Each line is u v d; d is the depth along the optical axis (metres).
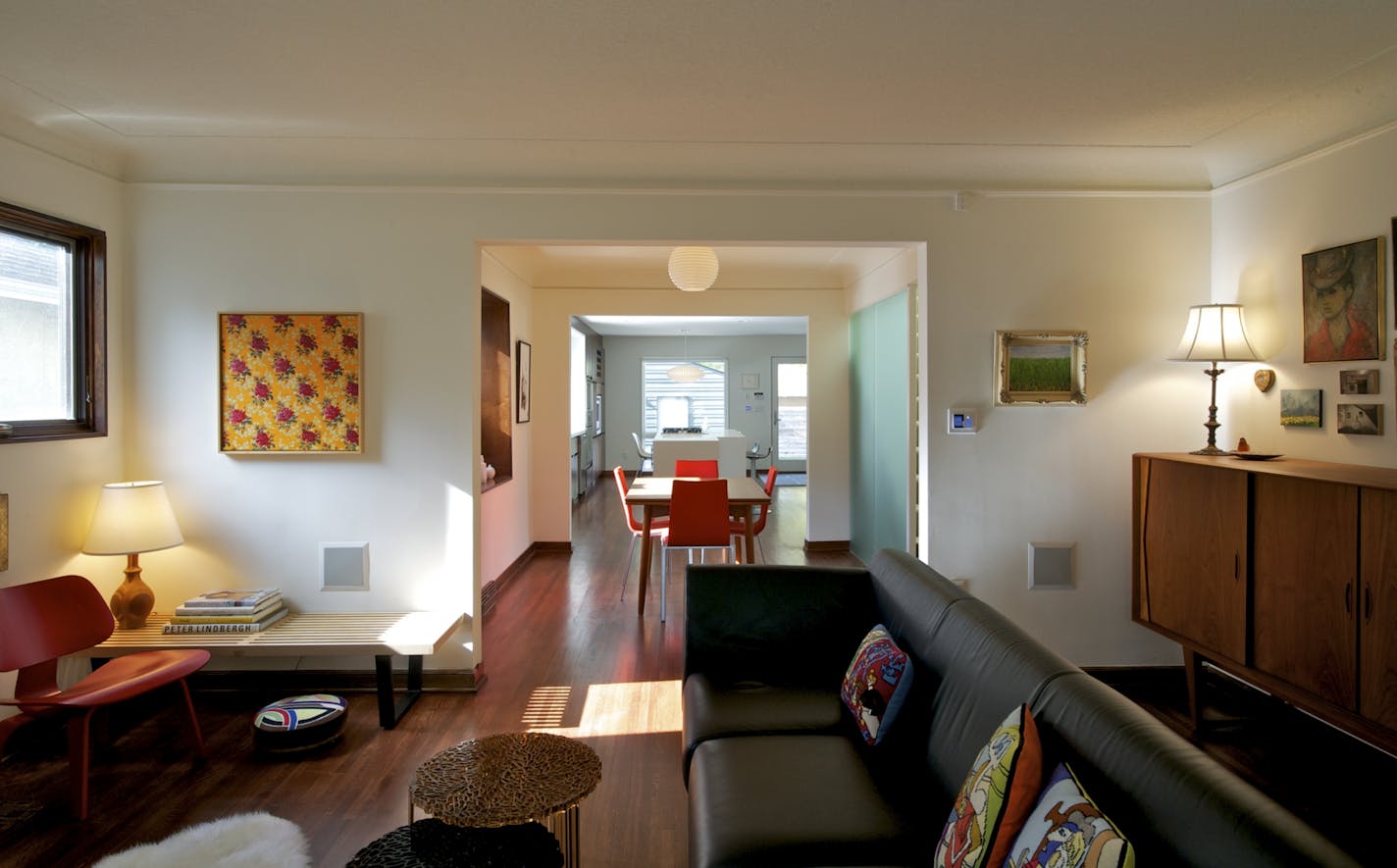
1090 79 2.75
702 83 2.77
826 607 2.95
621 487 5.59
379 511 3.68
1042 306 3.77
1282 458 3.18
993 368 3.77
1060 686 1.62
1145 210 3.77
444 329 3.67
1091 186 3.75
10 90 2.80
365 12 2.23
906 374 5.11
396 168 3.62
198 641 3.26
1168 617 3.35
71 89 2.79
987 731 1.77
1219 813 1.11
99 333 3.44
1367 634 2.38
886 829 1.77
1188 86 2.81
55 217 3.18
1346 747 2.99
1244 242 3.55
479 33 2.37
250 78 2.71
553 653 4.24
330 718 3.06
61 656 2.90
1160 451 3.79
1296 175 3.23
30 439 3.06
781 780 1.99
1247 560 2.88
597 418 12.27
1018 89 2.83
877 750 2.15
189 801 2.68
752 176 3.70
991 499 3.79
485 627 4.73
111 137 3.31
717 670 2.88
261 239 3.63
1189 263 3.78
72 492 3.29
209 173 3.60
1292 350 3.27
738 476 9.06
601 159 3.57
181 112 3.03
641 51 2.50
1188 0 2.18
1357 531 2.42
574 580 5.93
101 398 3.45
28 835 2.47
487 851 1.82
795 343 12.91
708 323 10.63
